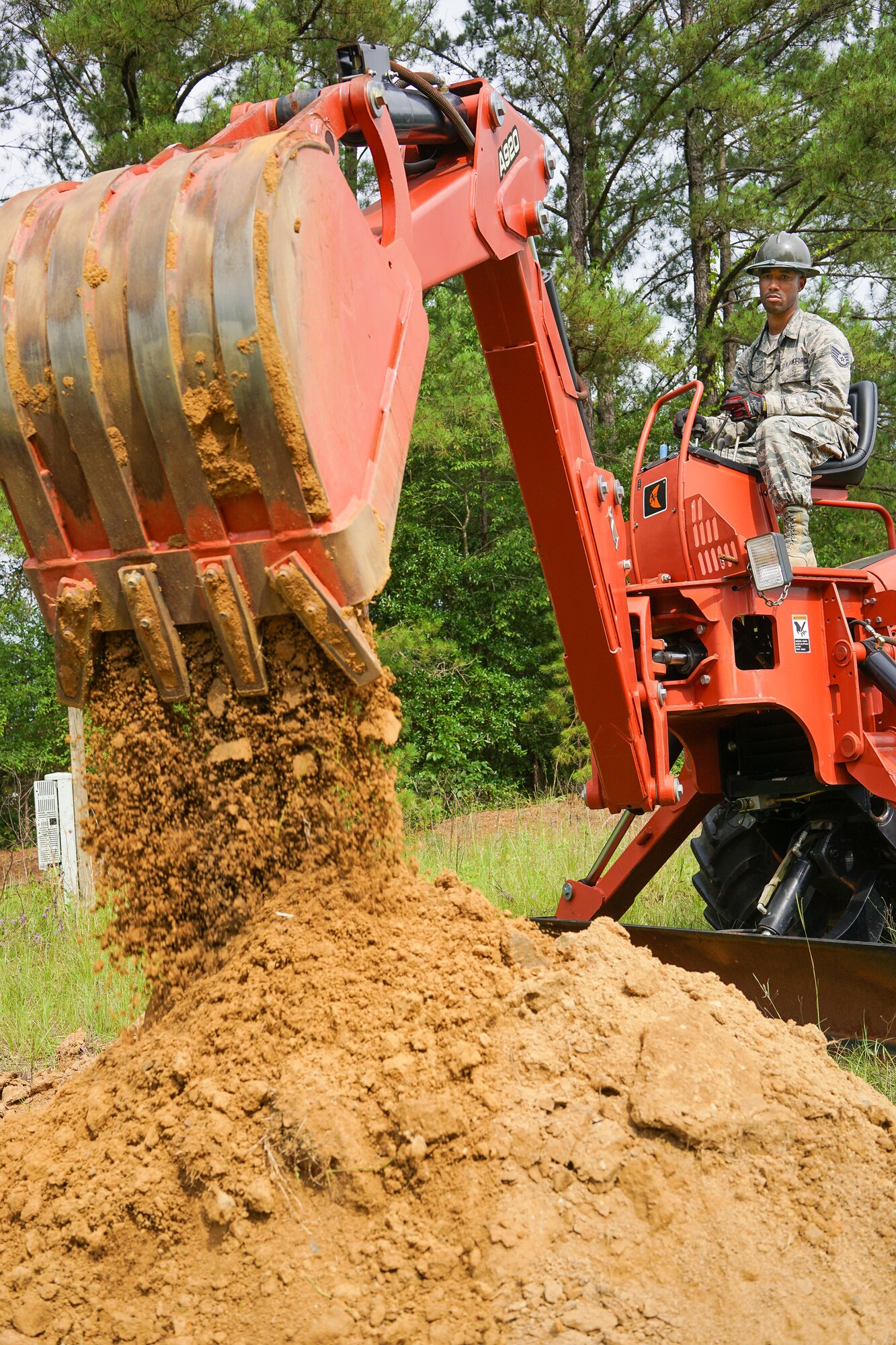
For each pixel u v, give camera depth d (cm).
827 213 1619
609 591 412
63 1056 447
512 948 298
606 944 307
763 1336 216
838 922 458
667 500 462
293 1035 270
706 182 1956
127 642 274
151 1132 262
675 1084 254
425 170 352
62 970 564
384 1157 249
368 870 298
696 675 445
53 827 801
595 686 422
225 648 255
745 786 499
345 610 248
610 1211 240
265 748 272
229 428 239
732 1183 248
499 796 1530
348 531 244
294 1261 235
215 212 238
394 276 289
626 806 440
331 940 286
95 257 245
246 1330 226
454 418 1445
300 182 244
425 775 1445
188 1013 288
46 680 1591
